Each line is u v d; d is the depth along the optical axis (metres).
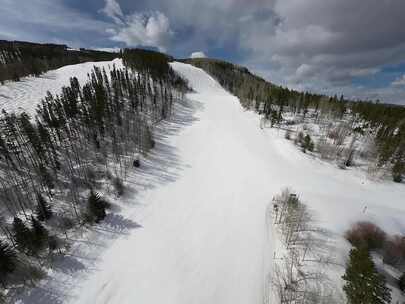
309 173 35.09
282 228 23.06
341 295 15.87
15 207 23.55
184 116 61.88
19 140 33.00
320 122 58.25
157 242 22.11
